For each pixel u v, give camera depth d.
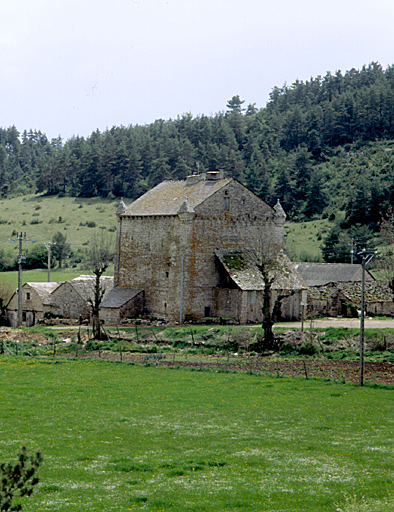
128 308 106.19
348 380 57.69
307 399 49.19
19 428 39.81
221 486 28.75
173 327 94.88
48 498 27.22
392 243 159.38
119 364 69.56
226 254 102.94
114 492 28.03
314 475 30.28
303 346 76.81
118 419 42.56
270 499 26.98
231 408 46.06
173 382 57.41
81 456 33.59
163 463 32.28
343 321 99.00
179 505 26.31
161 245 105.56
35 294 116.38
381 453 33.97
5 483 19.39
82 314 109.75
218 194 102.88
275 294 100.00
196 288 100.94
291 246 196.25
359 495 27.38
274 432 39.09
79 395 51.09
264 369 64.81
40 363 70.56
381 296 114.69
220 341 83.25
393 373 61.00
